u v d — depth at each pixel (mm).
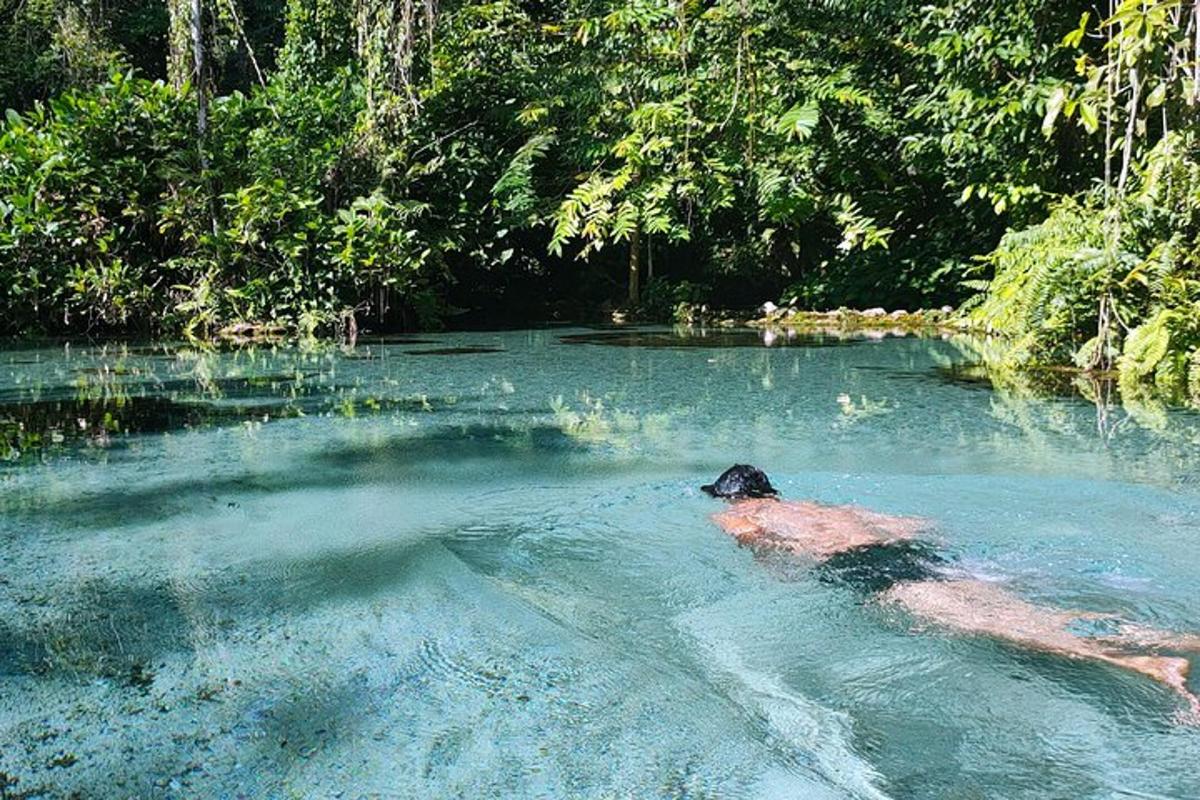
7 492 3496
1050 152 9805
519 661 2053
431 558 2729
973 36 9883
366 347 9039
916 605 2396
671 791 1564
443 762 1643
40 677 1965
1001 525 3021
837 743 1729
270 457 4078
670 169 12102
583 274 13875
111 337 10219
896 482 3533
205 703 1850
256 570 2629
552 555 2785
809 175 11820
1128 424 4664
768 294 13586
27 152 9977
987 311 8055
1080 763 1657
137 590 2471
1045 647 2143
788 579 2588
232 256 10266
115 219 10484
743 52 11500
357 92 11727
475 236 12047
